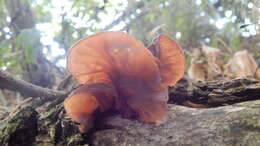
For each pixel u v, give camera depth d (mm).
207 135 136
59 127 161
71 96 143
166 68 158
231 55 360
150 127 149
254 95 162
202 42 412
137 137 147
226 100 165
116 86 152
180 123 146
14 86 192
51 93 200
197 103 171
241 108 142
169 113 153
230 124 136
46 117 168
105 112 159
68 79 282
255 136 128
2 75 187
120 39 144
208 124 140
